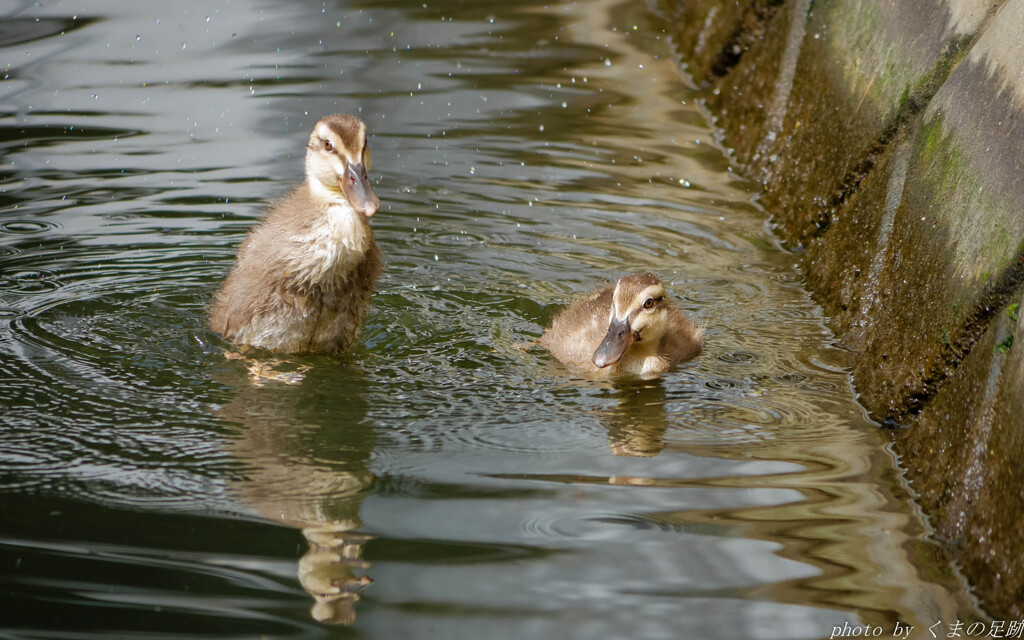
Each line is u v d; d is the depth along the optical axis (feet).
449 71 71.87
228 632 21.11
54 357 35.14
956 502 25.82
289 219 36.96
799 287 43.80
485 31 80.38
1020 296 27.09
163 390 33.32
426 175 54.95
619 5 84.74
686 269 45.29
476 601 22.33
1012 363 24.97
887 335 34.68
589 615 21.89
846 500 27.27
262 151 56.65
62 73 67.46
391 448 29.94
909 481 28.45
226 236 46.78
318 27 79.87
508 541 24.77
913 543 25.17
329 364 36.24
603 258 46.19
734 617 21.91
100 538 24.54
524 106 66.23
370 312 40.57
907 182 37.78
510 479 28.12
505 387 34.81
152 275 42.83
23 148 55.83
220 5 83.76
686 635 21.29
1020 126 29.32
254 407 32.37
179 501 26.48
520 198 52.54
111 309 39.47
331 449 29.68
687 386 35.24
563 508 26.48
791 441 31.07
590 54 75.97
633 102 67.77
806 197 48.75
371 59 73.51
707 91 68.74
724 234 49.32
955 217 32.30
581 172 56.39
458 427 31.50
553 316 40.91
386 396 33.71
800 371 36.42
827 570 23.82
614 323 36.27
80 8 80.48
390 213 50.16
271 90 66.49
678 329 38.37
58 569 23.13
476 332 39.32
